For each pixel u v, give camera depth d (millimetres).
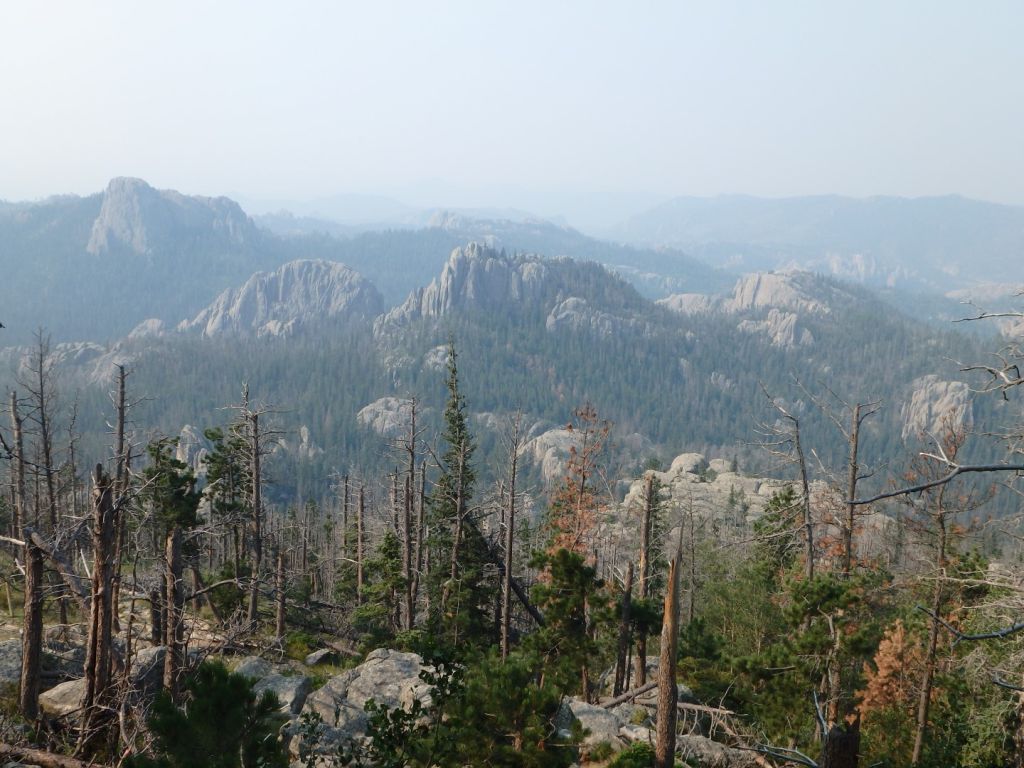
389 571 39719
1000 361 11266
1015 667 15273
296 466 187375
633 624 27250
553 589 24281
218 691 11070
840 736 8586
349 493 71125
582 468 37281
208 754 10758
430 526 43312
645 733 20719
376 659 23297
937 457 4758
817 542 27438
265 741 11180
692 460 153125
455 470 39469
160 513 30203
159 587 18203
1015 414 14781
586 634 24547
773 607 32062
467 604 38250
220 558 48812
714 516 83625
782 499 32031
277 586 33344
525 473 153500
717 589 37375
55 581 20547
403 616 42844
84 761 13828
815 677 20703
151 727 11055
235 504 41344
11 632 28797
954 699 22094
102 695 14055
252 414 34812
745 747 9602
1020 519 15039
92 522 15453
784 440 26906
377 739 12977
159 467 31391
